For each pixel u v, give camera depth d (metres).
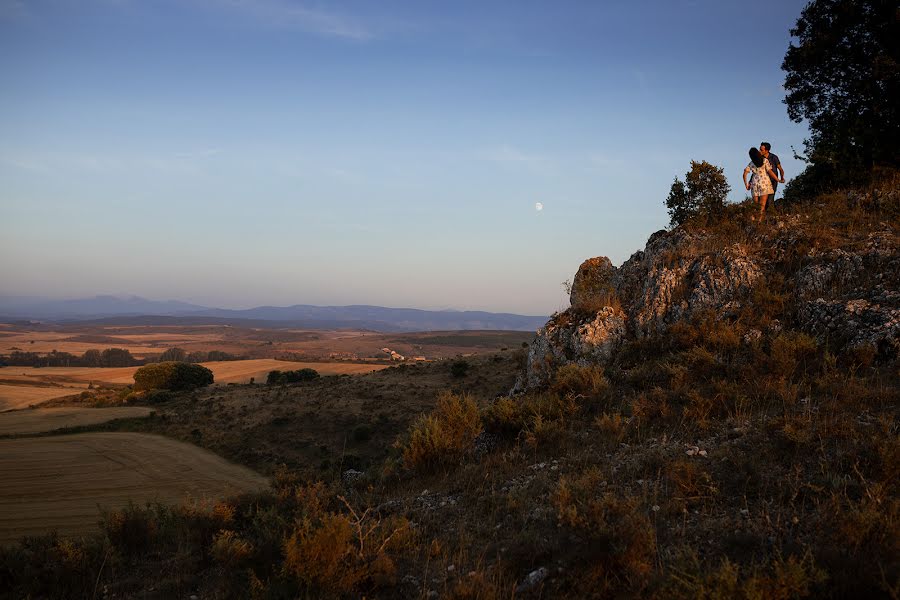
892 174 16.78
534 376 15.12
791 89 20.61
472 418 11.01
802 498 5.85
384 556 6.05
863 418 7.29
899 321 9.37
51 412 62.47
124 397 70.81
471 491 8.44
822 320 10.62
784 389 8.67
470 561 6.01
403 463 11.57
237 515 9.91
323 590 5.64
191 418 52.00
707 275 13.52
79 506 27.94
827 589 4.16
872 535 4.62
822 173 19.50
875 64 16.80
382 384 54.12
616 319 14.55
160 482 33.75
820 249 12.91
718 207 17.03
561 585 5.00
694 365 10.79
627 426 9.30
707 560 4.96
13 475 35.25
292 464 36.69
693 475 6.63
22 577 7.46
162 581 7.06
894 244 11.95
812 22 19.81
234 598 6.17
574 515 5.66
